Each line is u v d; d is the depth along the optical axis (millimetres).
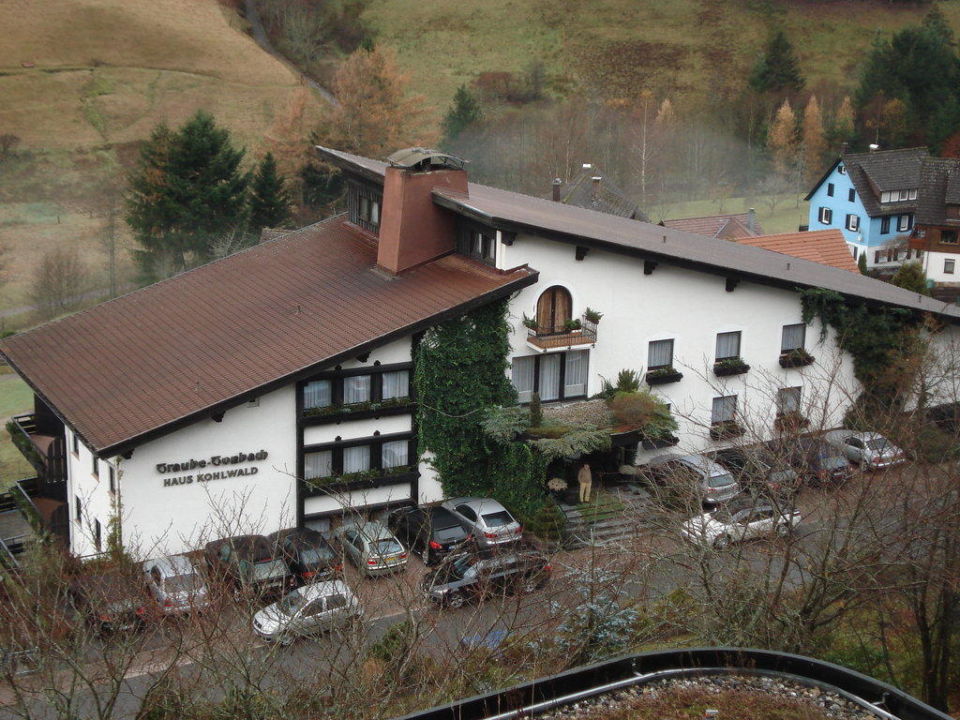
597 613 26109
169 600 27281
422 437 41656
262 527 39562
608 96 142625
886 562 26953
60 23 135500
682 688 17391
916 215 87625
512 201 54438
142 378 40469
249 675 22984
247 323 43344
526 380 43625
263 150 106000
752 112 132500
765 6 161750
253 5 161875
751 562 29781
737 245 57281
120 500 37156
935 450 30781
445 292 41906
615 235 46438
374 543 30922
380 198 48875
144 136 120438
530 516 40531
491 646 26578
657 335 45156
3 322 84312
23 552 37562
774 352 47500
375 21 159375
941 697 26531
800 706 16750
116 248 97125
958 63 130250
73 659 23406
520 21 159250
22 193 106875
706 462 35750
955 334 49406
